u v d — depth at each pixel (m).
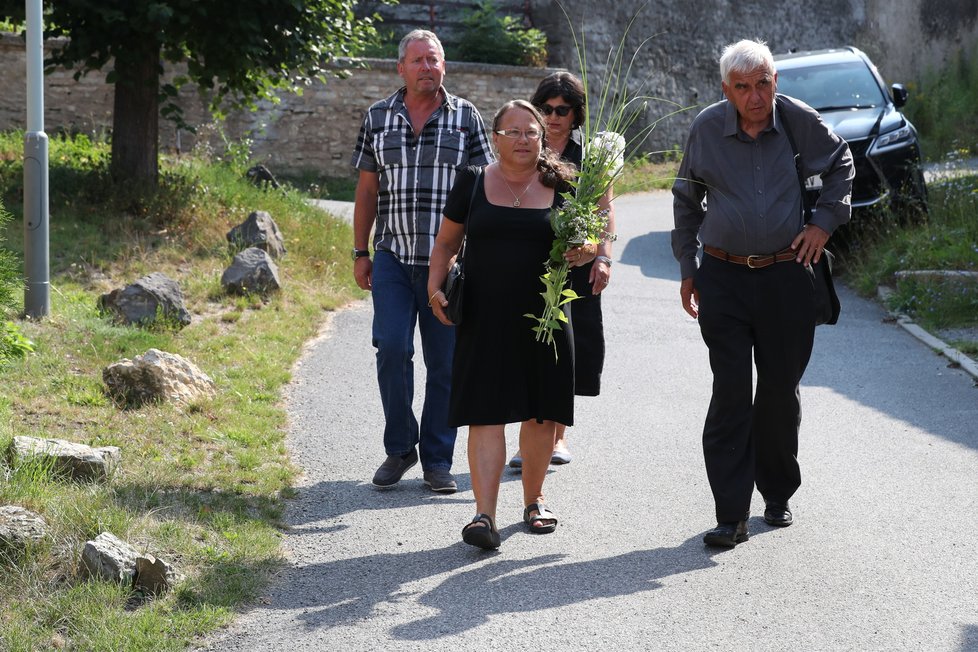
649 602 3.72
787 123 4.30
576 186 4.23
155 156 10.73
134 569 3.63
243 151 16.16
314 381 6.78
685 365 7.52
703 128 4.36
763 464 4.50
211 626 3.46
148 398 5.69
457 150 5.10
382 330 5.02
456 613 3.63
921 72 29.83
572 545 4.30
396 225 5.11
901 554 4.15
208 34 10.16
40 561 3.64
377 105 5.23
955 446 5.56
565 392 4.25
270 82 11.60
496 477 4.23
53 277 8.01
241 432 5.46
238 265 8.49
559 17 23.66
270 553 4.08
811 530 4.43
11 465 4.26
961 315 8.65
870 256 10.50
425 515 4.66
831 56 12.66
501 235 4.21
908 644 3.39
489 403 4.20
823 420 6.11
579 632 3.48
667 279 10.87
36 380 5.70
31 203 6.86
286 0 10.34
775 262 4.29
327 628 3.50
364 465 5.32
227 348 7.11
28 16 6.88
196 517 4.29
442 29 23.70
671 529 4.48
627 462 5.42
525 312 4.20
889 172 10.86
